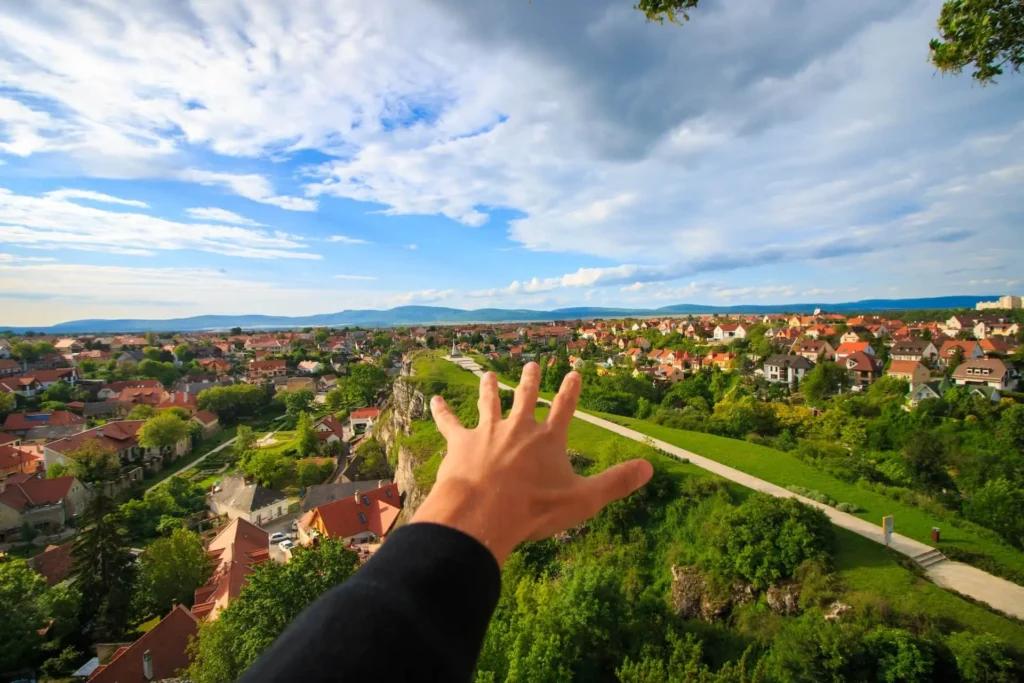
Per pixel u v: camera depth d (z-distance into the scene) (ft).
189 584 115.65
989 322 402.93
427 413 173.68
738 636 57.82
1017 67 22.34
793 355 302.04
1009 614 52.39
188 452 266.16
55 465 198.39
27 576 100.94
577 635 54.85
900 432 153.58
